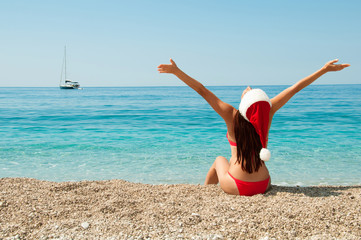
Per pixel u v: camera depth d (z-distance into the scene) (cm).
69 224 253
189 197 333
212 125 1467
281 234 236
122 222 258
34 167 648
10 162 691
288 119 1675
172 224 256
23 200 307
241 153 322
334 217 262
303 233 238
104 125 1489
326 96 5125
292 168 631
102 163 687
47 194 335
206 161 706
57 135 1127
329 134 1099
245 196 329
